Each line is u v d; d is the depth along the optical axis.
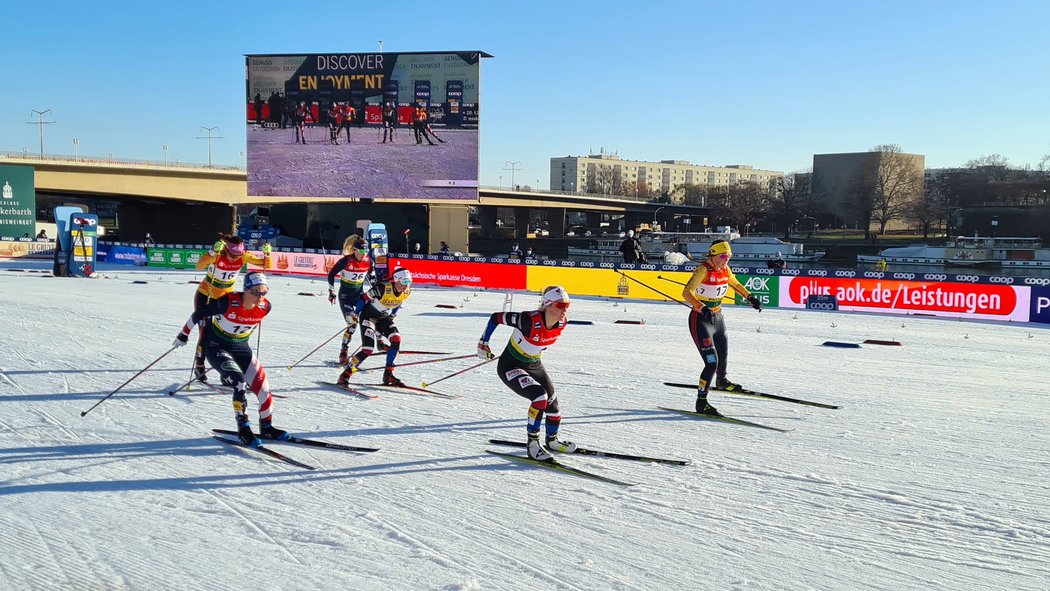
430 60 36.12
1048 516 5.53
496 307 20.64
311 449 7.05
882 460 6.91
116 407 8.48
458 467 6.58
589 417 8.41
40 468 6.39
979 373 11.63
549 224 97.88
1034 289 18.78
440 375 10.61
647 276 23.48
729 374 11.23
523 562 4.70
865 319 19.25
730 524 5.36
